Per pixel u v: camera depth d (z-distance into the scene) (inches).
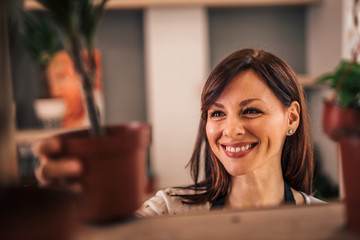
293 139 38.0
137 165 16.3
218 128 31.5
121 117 146.0
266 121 30.2
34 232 11.4
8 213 11.4
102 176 14.9
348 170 15.5
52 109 121.8
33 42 113.3
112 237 14.8
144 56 143.6
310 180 40.0
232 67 30.0
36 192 12.3
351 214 15.4
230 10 145.8
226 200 37.5
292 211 17.1
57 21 14.0
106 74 143.5
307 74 149.9
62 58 131.3
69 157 14.6
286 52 149.6
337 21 119.0
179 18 137.9
